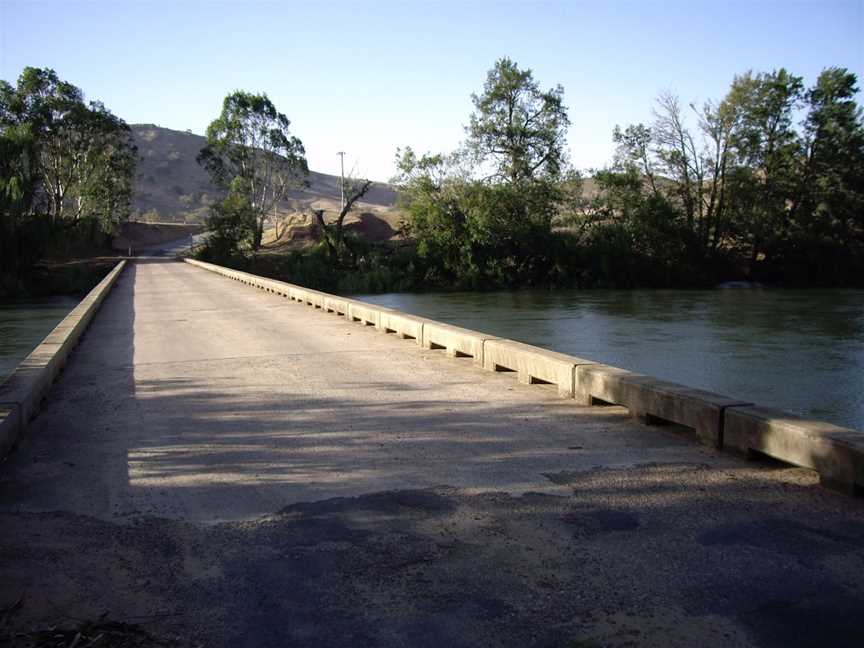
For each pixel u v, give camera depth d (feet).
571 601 14.47
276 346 49.21
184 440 26.43
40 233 189.57
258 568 16.12
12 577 15.78
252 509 19.60
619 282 203.82
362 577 15.64
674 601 14.39
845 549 16.46
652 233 205.26
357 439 26.08
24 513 19.49
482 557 16.47
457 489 20.81
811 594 14.55
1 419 24.56
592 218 219.20
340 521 18.65
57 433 27.48
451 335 43.01
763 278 210.59
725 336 96.94
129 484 21.71
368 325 60.03
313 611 14.29
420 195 208.85
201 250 234.79
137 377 38.70
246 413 30.30
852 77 209.67
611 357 79.20
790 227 208.33
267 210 279.90
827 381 65.31
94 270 212.64
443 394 33.01
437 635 13.38
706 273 207.00
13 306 157.17
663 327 108.06
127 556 16.79
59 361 39.68
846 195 206.90
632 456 23.34
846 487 19.48
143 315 72.95
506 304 154.30
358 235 229.86
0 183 186.39
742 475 21.35
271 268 222.69
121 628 13.67
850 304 145.18
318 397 33.06
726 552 16.43
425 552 16.78
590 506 19.30
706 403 24.08
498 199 205.98
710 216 212.02
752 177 207.92
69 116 239.09
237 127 259.60
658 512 18.76
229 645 13.14
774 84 206.39
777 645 12.85
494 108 222.69
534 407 30.14
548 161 223.10
